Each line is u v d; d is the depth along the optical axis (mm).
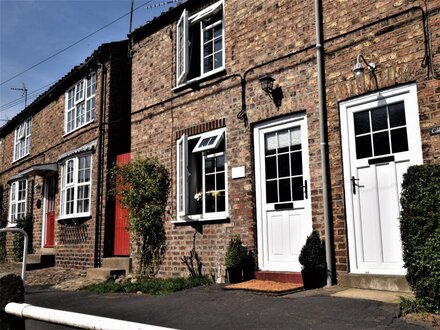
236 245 8180
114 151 12828
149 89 11234
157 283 8703
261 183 8453
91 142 13383
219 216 8969
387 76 6820
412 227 5418
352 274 6785
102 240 12289
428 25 6484
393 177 6695
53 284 10898
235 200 8727
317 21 7785
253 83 8773
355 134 7188
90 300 7891
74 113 14961
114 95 13117
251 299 6480
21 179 18578
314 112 7695
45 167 15133
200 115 9766
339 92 7391
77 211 13547
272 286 7152
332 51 7594
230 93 9180
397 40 6801
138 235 10461
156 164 10578
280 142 8320
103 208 12445
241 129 8844
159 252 10094
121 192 10773
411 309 5203
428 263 5191
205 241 9164
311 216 7539
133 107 11625
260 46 8781
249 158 8602
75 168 13859
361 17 7289
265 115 8445
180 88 10320
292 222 7930
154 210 10148
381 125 6926
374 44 7062
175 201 10023
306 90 7871
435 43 6387
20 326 2932
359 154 7109
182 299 7023
